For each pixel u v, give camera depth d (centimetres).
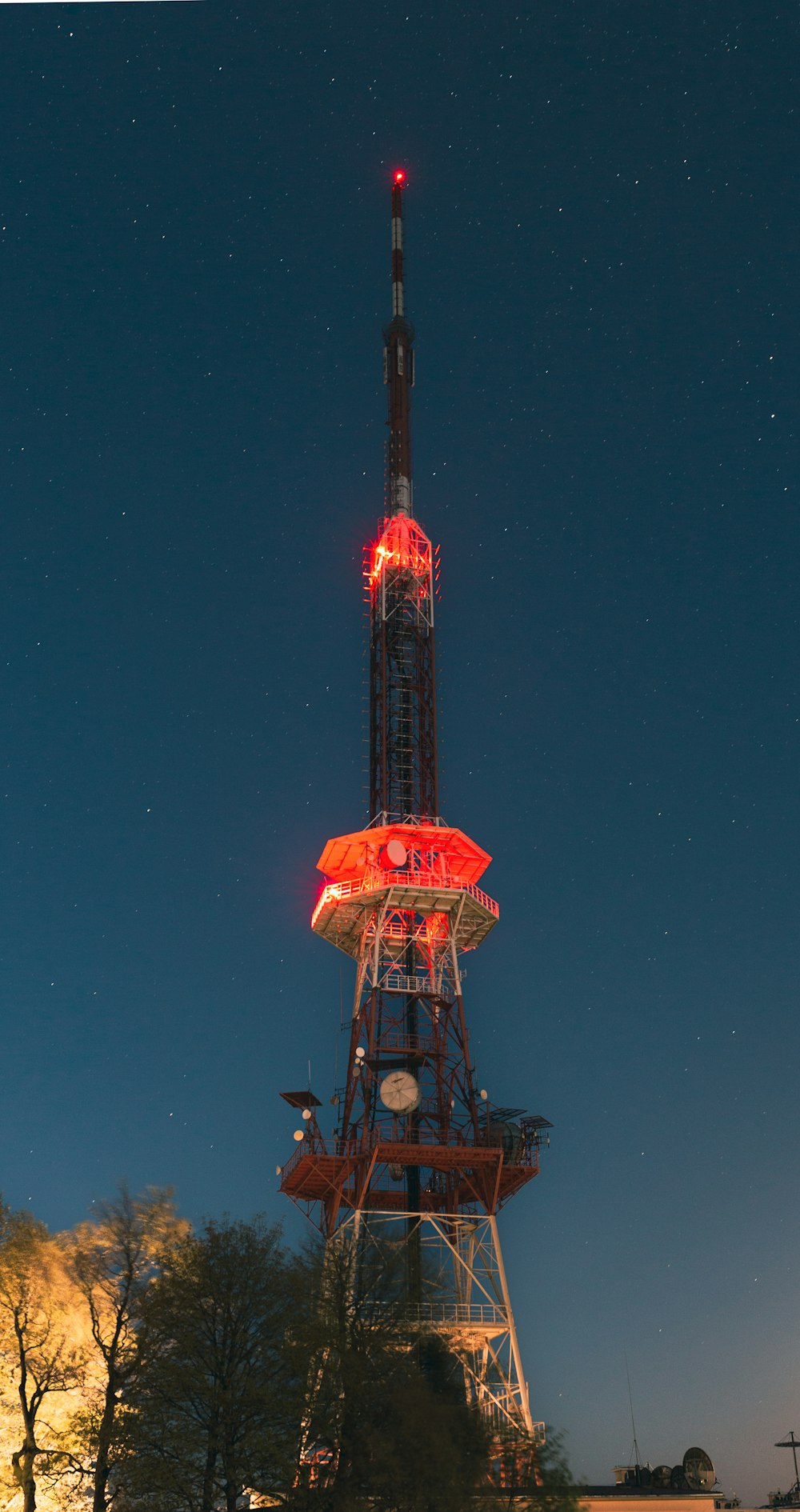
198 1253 5356
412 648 9062
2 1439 5453
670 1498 5731
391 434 9981
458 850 8156
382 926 7912
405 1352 5194
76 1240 5628
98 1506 4866
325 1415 4878
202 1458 4988
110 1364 5212
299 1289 5278
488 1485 4606
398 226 10950
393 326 10394
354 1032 7681
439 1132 7269
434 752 8706
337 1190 7069
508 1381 6456
